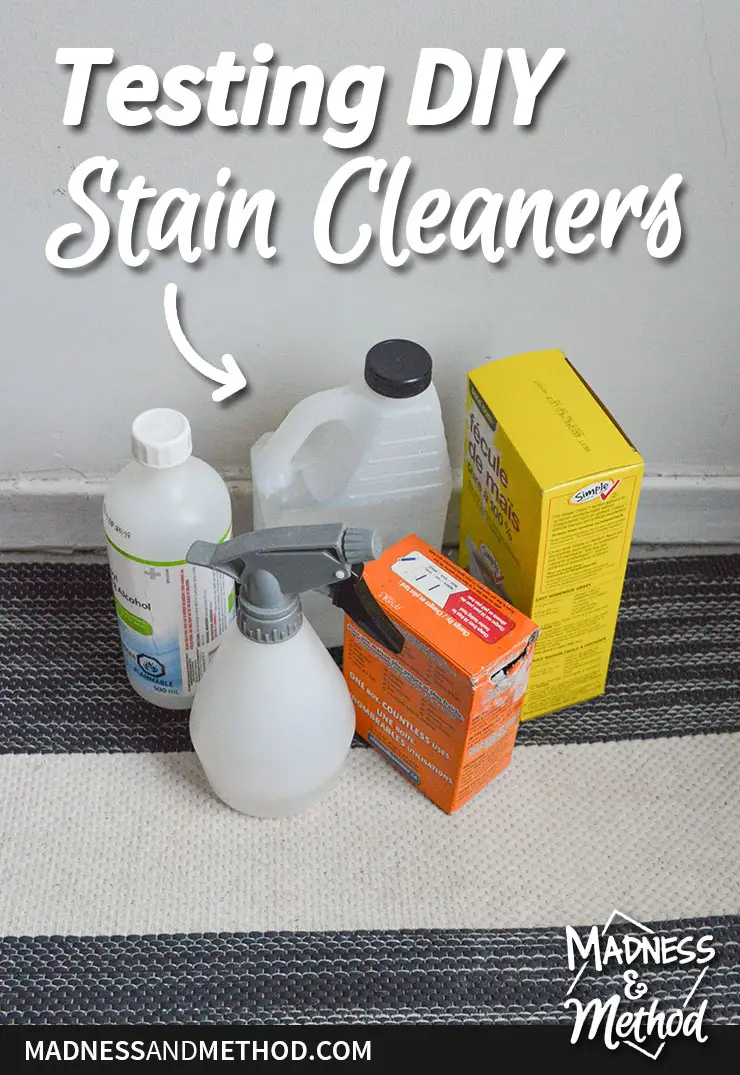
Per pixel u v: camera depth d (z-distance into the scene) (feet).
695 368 3.48
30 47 2.70
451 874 2.99
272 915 2.89
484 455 3.11
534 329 3.36
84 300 3.19
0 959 2.80
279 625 2.68
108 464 3.62
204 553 2.57
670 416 3.62
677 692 3.43
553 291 3.26
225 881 2.95
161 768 3.19
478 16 2.71
